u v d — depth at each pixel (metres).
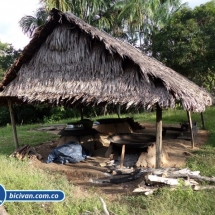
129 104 6.45
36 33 8.07
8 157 8.75
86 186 6.54
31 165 8.02
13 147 10.90
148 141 8.24
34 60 8.56
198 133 12.58
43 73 8.32
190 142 10.74
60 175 7.14
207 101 8.31
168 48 18.55
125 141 8.36
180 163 7.87
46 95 7.79
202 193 5.37
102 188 6.38
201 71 18.80
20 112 25.09
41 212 4.80
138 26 20.97
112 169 7.60
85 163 8.43
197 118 16.72
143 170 6.85
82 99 7.31
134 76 7.04
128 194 5.84
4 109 25.20
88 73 7.69
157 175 5.88
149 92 6.59
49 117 24.22
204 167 7.16
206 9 18.67
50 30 8.24
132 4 19.02
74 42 8.02
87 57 7.80
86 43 7.82
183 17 19.20
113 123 11.65
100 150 9.74
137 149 8.51
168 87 6.25
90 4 18.77
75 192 5.95
